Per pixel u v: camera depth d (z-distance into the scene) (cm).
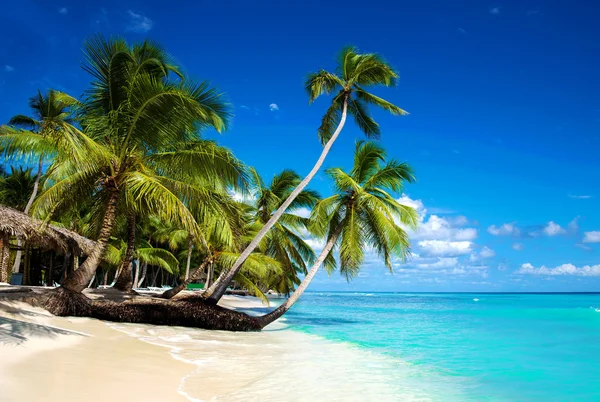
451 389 793
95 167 1253
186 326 1477
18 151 1237
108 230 1329
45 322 1008
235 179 1377
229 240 1529
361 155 2019
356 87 1989
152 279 5119
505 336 1681
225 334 1431
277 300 5291
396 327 2041
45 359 663
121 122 1300
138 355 859
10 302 1119
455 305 5159
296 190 1773
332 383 784
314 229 1833
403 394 734
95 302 1377
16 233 1509
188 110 1246
